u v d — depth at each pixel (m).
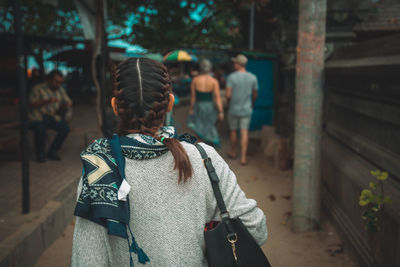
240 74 5.86
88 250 0.94
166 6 5.00
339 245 3.22
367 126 2.97
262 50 8.64
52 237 3.44
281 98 8.20
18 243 2.78
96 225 0.95
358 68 2.64
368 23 3.67
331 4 6.67
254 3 5.57
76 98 9.90
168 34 4.96
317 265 2.94
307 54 3.29
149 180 1.00
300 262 2.99
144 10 5.08
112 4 5.30
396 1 3.80
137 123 1.04
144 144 1.00
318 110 3.36
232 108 5.96
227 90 5.91
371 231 2.32
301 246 3.25
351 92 3.35
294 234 3.48
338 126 3.89
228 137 8.18
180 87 15.47
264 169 5.75
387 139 2.55
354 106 3.19
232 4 5.25
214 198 1.08
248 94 5.91
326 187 4.05
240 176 5.38
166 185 1.01
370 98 2.85
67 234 3.65
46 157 5.79
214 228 1.07
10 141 5.34
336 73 3.13
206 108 6.20
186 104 15.32
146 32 4.99
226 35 6.02
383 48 2.54
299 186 3.46
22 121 3.38
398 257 2.17
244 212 1.09
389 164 2.41
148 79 1.04
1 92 13.50
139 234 1.00
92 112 12.11
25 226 3.12
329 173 3.90
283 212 4.02
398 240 2.17
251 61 8.12
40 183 4.45
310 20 3.24
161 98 1.05
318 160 3.44
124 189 0.95
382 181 2.50
